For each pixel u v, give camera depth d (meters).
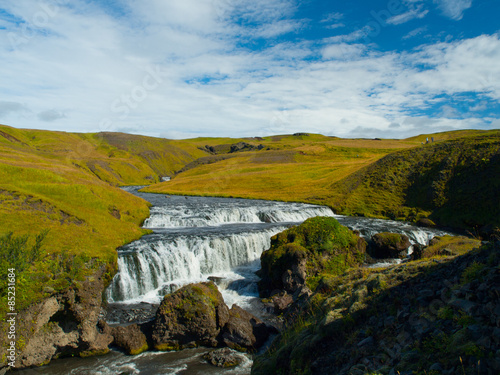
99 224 31.23
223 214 47.53
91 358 17.22
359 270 13.84
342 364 8.24
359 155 127.56
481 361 5.95
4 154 54.81
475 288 7.87
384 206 54.03
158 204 57.66
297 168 101.56
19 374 15.66
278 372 9.68
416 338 7.62
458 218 45.09
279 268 25.06
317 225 28.14
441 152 60.59
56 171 42.81
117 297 23.98
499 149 51.47
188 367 16.30
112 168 141.50
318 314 11.43
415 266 10.75
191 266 28.84
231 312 19.47
